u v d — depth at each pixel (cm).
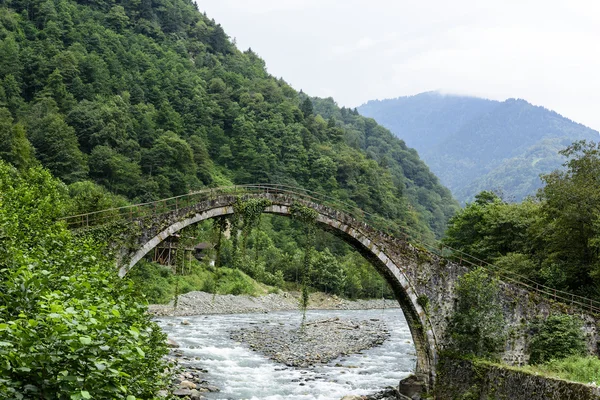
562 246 4019
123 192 10175
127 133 11788
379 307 10375
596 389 1898
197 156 13238
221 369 3472
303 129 16912
